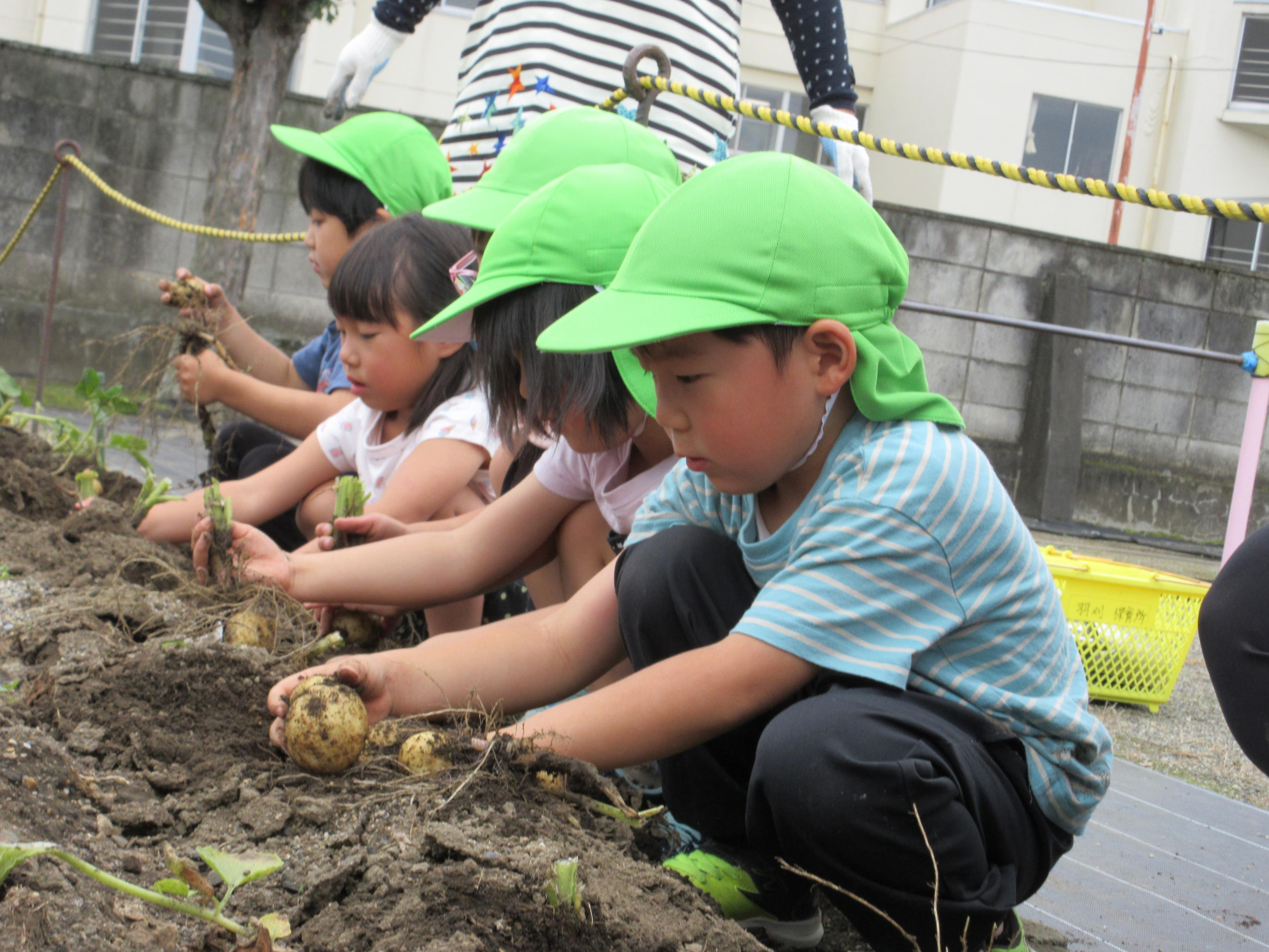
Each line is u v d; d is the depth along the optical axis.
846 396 1.24
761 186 1.14
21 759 1.10
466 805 1.14
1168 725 2.88
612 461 1.67
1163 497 7.96
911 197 12.71
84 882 0.93
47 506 2.43
